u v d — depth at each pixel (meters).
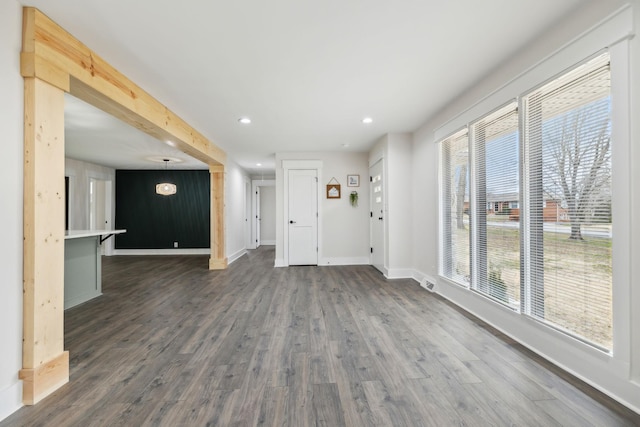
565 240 1.98
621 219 1.59
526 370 1.97
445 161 3.69
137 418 1.53
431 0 1.73
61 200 1.84
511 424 1.47
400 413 1.56
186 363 2.11
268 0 1.71
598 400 1.64
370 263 5.91
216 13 1.82
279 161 5.91
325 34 2.05
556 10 1.84
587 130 1.82
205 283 4.54
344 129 4.39
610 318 1.70
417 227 4.52
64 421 1.51
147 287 4.33
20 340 1.64
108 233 3.93
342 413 1.56
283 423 1.49
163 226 8.04
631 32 1.52
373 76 2.69
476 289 3.01
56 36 1.84
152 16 1.83
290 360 2.14
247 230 8.76
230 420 1.52
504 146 2.58
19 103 1.64
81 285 3.62
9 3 1.60
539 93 2.18
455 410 1.58
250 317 3.04
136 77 2.64
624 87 1.56
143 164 7.29
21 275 1.65
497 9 1.82
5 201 1.57
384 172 4.83
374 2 1.75
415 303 3.45
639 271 1.52
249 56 2.33
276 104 3.34
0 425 1.48
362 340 2.46
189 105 3.34
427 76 2.71
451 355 2.19
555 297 2.07
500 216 2.65
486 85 2.73
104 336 2.59
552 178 2.08
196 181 8.09
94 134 4.53
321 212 5.93
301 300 3.61
